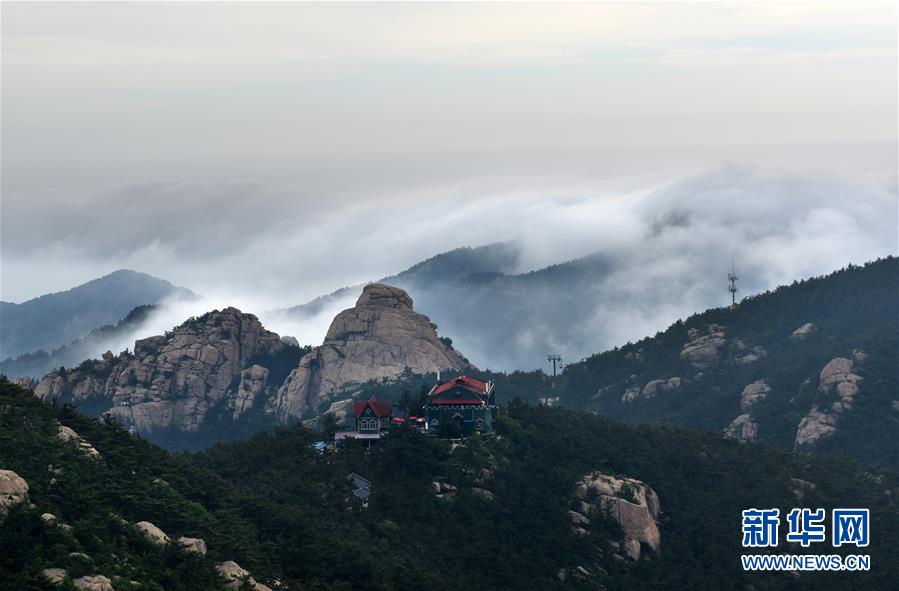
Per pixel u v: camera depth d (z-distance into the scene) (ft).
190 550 578.25
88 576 522.88
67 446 644.27
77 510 578.66
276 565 635.66
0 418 650.02
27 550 525.34
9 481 554.46
